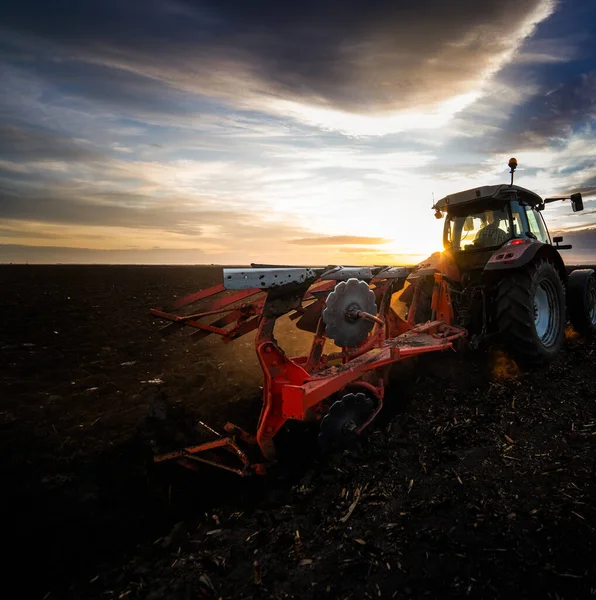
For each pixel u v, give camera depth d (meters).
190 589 2.00
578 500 2.32
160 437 3.20
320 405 3.17
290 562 2.07
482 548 2.02
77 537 2.56
